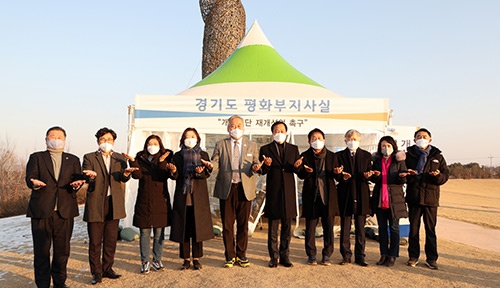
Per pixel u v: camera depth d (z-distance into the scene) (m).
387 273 4.88
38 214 4.00
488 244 7.39
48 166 4.11
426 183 5.05
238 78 9.23
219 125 7.61
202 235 4.78
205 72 14.55
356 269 5.03
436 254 5.12
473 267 5.33
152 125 7.45
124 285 4.37
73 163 4.29
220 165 5.07
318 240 7.15
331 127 7.70
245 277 4.58
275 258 5.06
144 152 4.86
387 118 7.77
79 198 17.47
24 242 7.24
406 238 6.88
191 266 5.07
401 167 5.19
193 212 4.82
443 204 19.12
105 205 4.49
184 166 4.87
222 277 4.58
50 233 4.13
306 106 7.75
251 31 11.06
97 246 4.48
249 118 7.67
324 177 5.16
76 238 7.46
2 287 4.38
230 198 5.04
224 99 7.68
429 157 5.05
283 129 5.09
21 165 25.16
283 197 4.93
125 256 5.75
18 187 23.41
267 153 5.05
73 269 5.09
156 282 4.45
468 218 12.50
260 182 7.84
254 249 6.25
